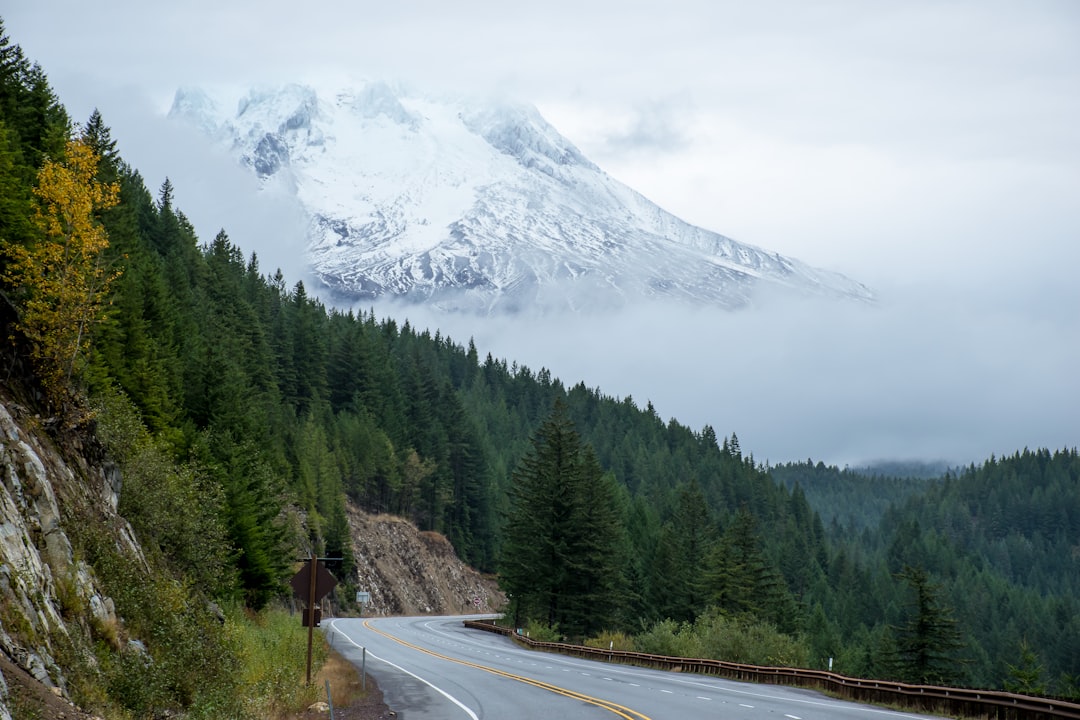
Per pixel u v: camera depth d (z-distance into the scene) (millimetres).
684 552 97375
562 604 79812
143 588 23016
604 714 26594
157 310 68000
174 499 33281
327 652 46625
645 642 57719
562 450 81062
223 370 64375
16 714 13891
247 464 59312
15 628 16391
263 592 54594
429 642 66875
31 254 29000
